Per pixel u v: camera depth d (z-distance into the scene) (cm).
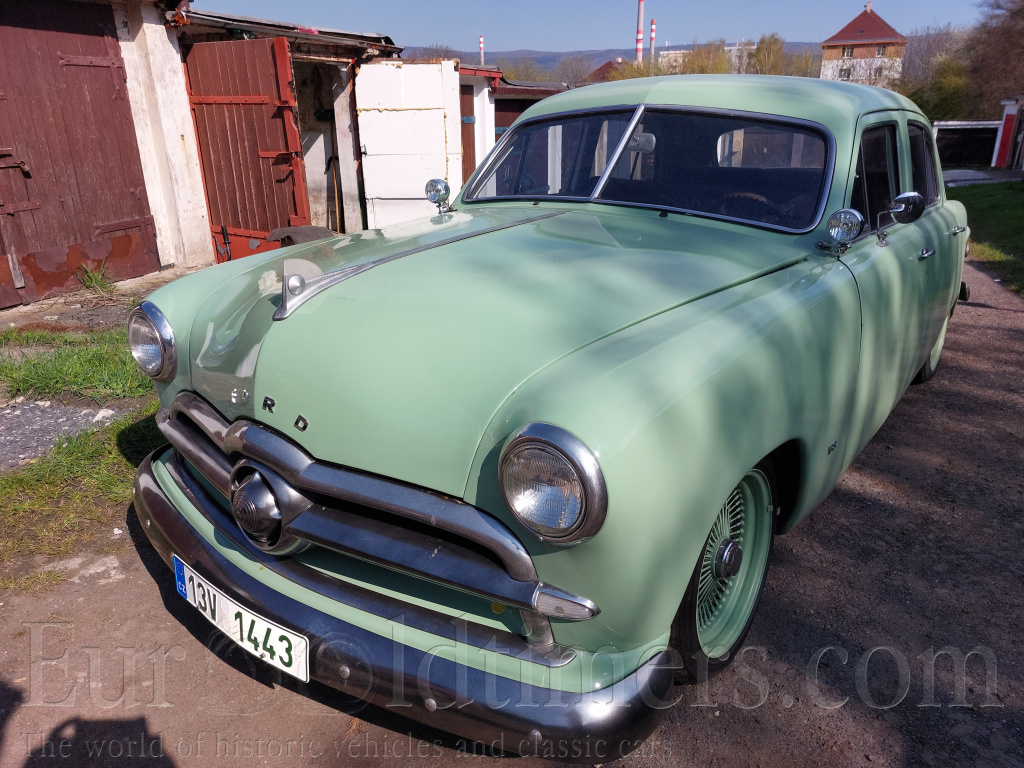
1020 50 3759
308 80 1002
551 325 181
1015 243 1046
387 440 168
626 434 147
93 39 682
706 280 216
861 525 315
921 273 322
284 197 773
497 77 1213
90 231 700
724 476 171
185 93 772
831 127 277
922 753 201
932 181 402
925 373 470
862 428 277
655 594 161
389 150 936
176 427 223
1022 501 335
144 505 226
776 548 297
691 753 200
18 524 299
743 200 273
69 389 432
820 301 223
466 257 224
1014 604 264
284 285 200
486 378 166
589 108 316
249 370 195
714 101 294
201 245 820
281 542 183
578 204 296
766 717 213
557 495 144
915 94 4228
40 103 644
